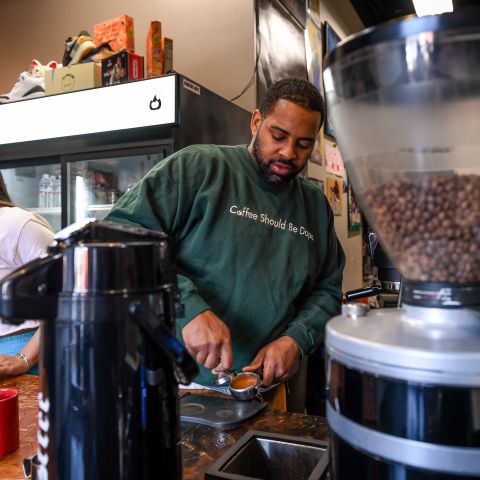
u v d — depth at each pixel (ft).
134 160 7.97
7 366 4.12
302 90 4.11
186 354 1.55
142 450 1.67
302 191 4.89
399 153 1.39
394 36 1.26
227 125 7.57
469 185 1.33
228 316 4.20
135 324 1.62
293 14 9.87
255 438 2.39
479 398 1.21
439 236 1.39
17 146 7.98
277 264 4.39
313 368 7.81
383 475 1.33
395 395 1.29
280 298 4.31
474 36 1.20
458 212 1.36
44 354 1.69
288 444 2.34
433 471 1.25
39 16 11.03
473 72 1.22
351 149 1.54
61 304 1.62
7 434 2.52
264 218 4.43
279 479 2.35
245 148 4.75
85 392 1.60
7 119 7.97
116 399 1.61
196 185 4.29
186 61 9.05
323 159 11.00
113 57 7.51
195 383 4.13
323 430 2.78
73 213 7.87
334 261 5.17
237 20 8.57
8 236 5.20
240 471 2.21
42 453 1.71
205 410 3.05
